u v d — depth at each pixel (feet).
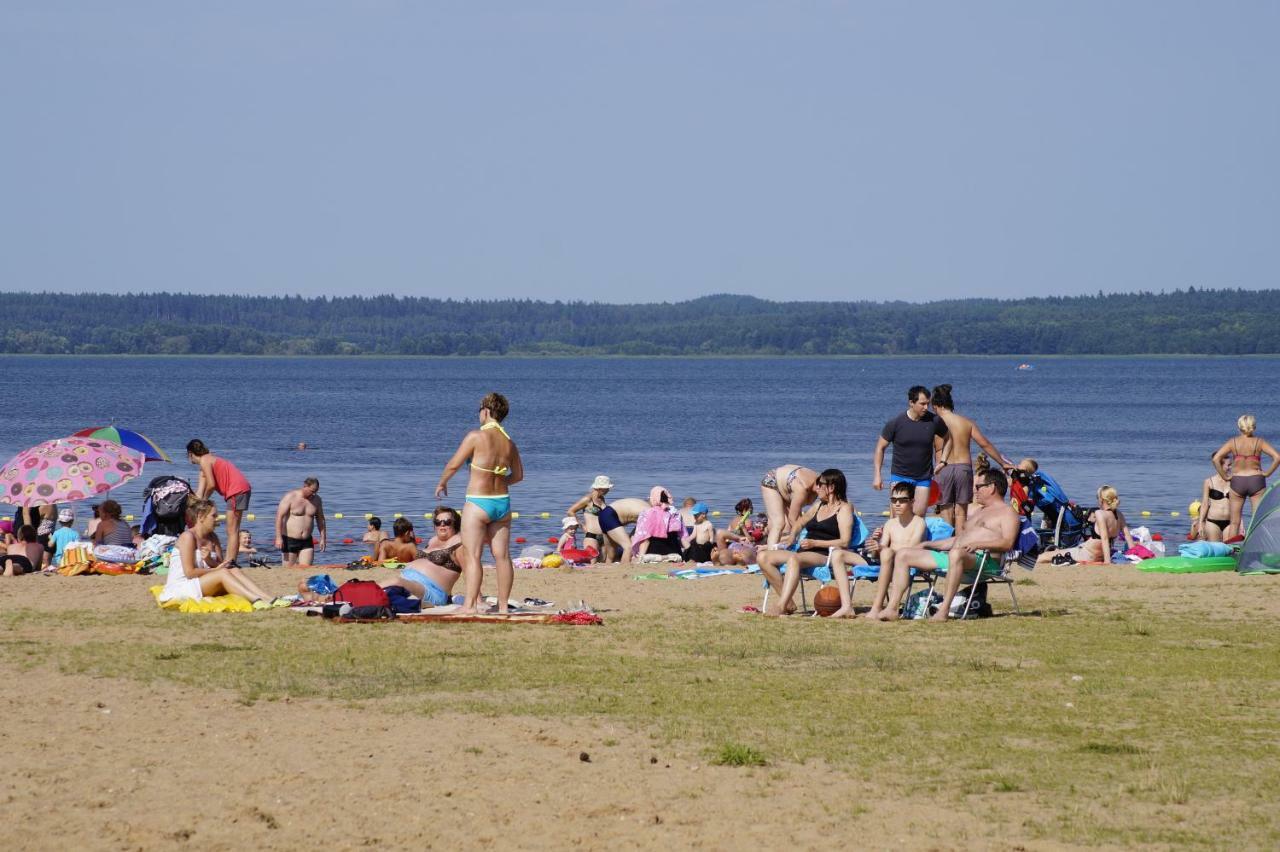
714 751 51.06
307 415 507.71
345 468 278.26
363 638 76.28
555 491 236.63
